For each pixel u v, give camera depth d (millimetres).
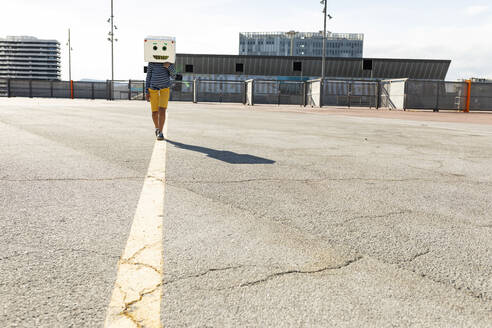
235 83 37000
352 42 127062
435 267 1988
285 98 35469
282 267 1934
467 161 5379
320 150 6133
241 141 7023
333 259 2051
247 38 126750
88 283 1728
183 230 2420
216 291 1679
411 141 7645
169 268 1891
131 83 39625
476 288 1773
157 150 5672
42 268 1863
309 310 1547
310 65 64250
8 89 38594
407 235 2451
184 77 63219
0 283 1708
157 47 6637
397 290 1732
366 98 30938
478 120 16047
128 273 1830
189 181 3777
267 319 1478
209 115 15281
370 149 6383
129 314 1493
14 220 2535
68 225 2463
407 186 3818
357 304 1602
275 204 3057
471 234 2498
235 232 2410
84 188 3402
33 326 1407
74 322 1436
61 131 7781
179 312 1512
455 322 1496
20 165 4320
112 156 5055
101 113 14180
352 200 3248
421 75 64875
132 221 2568
